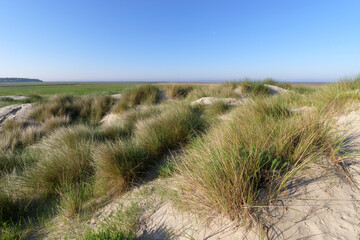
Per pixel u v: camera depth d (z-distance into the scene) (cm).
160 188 241
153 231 176
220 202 157
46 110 882
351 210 136
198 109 695
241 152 193
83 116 928
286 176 165
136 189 261
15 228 221
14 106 980
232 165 166
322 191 155
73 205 238
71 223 221
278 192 160
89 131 494
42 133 686
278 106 378
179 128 386
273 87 942
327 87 442
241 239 135
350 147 201
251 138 221
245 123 307
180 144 352
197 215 171
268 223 139
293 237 126
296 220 136
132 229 184
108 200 255
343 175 168
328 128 222
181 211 180
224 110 632
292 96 500
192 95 993
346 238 118
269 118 311
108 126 539
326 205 143
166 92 1096
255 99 458
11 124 766
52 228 218
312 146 193
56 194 289
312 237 123
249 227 140
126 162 277
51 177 302
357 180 161
